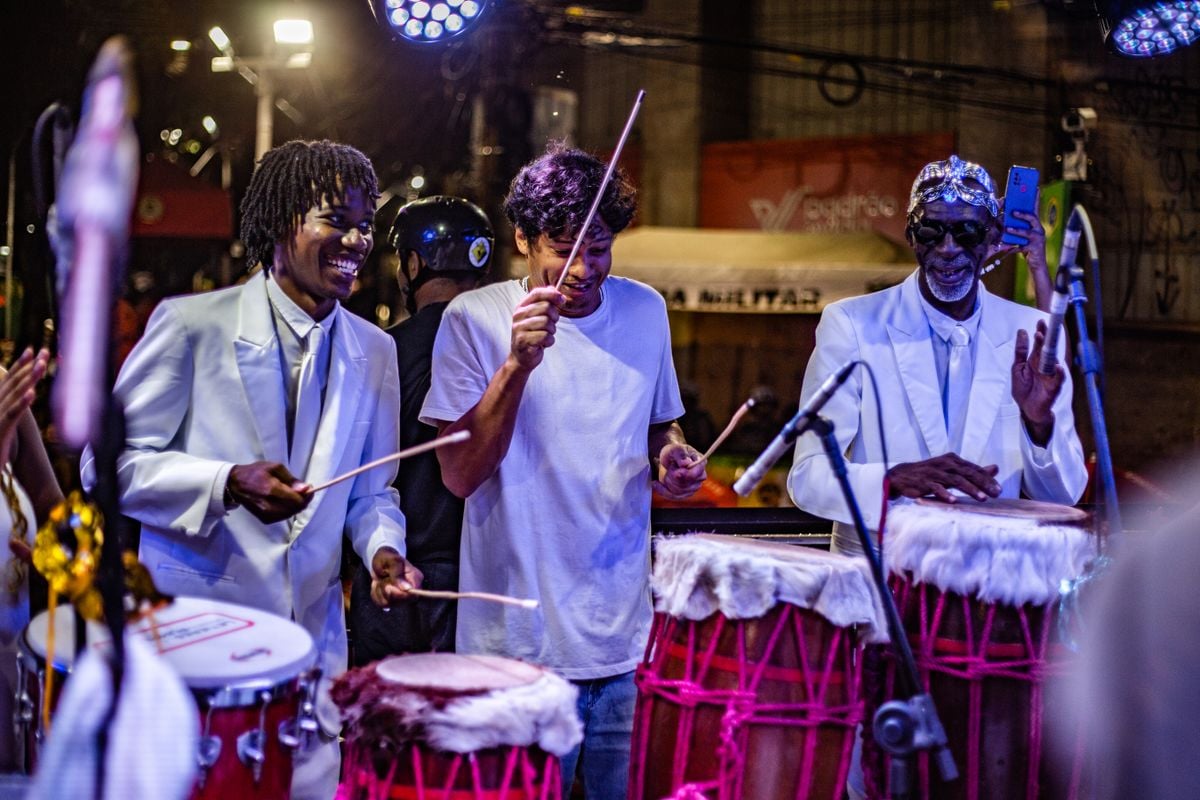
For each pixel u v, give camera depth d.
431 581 3.08
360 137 15.02
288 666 2.15
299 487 2.48
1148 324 12.66
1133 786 2.01
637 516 2.97
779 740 2.46
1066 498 3.13
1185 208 12.60
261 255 2.76
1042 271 3.34
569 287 2.86
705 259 13.39
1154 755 1.99
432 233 3.58
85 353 1.46
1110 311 12.60
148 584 2.34
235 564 2.66
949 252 3.11
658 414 3.09
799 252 13.28
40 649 2.12
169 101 12.81
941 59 13.53
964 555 2.62
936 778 2.67
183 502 2.54
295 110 14.88
